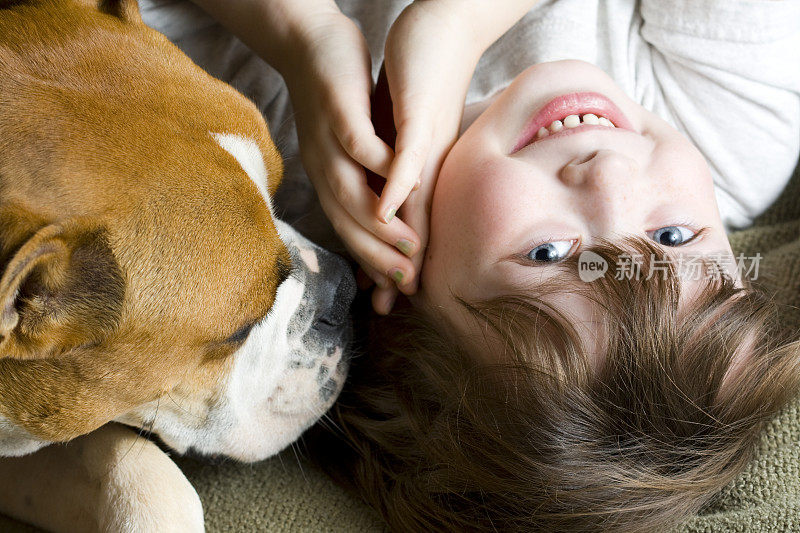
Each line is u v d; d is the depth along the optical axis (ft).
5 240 4.37
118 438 5.87
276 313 5.69
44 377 4.99
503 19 6.82
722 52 7.51
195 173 4.82
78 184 4.57
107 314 4.73
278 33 6.82
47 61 4.93
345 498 6.61
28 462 6.07
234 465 6.66
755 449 6.15
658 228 5.67
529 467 5.54
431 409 6.40
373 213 5.95
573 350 5.51
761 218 8.43
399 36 6.34
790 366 5.93
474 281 5.87
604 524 5.52
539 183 5.70
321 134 6.23
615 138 5.85
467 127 6.93
